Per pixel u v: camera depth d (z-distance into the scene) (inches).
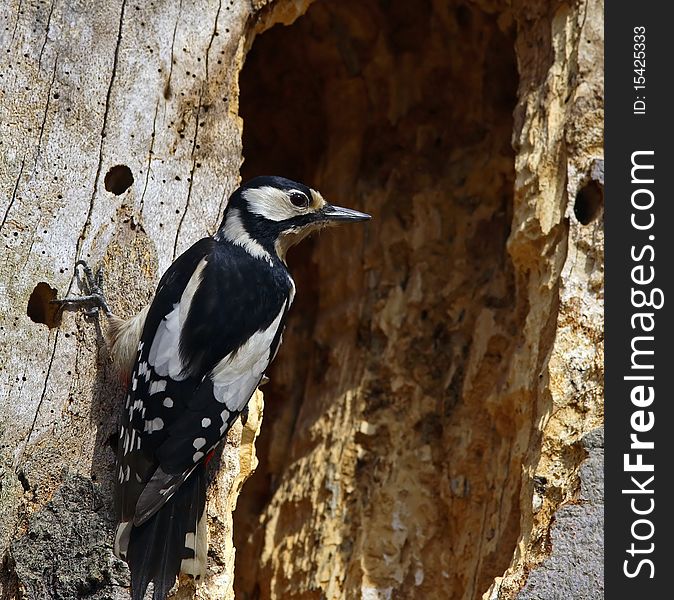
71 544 305.0
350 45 471.5
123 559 304.8
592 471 323.9
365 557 409.1
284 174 515.5
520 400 362.6
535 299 365.1
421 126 471.8
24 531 306.2
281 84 491.5
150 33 359.9
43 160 338.3
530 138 374.0
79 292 330.3
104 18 356.2
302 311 482.6
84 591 301.7
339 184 476.7
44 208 334.3
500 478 379.6
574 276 348.5
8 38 344.8
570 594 311.3
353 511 422.3
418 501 414.3
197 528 296.4
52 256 331.3
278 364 475.2
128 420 298.8
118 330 323.6
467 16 447.5
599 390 335.0
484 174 452.4
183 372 301.1
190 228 348.8
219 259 326.0
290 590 422.9
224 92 363.9
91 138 345.7
